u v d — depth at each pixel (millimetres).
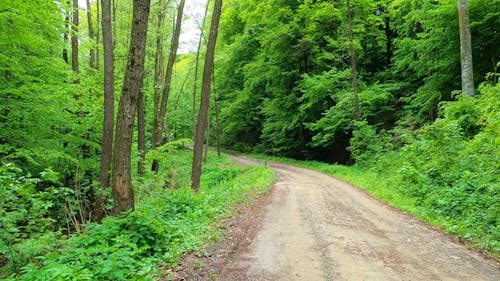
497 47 18219
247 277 5316
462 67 14172
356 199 13219
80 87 13797
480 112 12055
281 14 33062
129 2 20594
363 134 23484
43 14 11398
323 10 27719
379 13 31656
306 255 6398
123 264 5086
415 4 22938
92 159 14570
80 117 14328
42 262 5375
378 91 26391
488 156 9312
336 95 27078
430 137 12367
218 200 11242
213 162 37469
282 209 11047
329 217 9797
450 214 9141
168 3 19484
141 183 13445
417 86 27156
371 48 32562
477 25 17750
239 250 6688
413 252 6586
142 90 17391
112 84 12703
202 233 7516
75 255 5219
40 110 11859
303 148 36906
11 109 11406
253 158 42750
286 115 36500
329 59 30656
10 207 6418
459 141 12117
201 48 32438
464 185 9781
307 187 17094
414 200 11242
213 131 56594
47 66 12406
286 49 34094
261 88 43281
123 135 7387
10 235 5984
